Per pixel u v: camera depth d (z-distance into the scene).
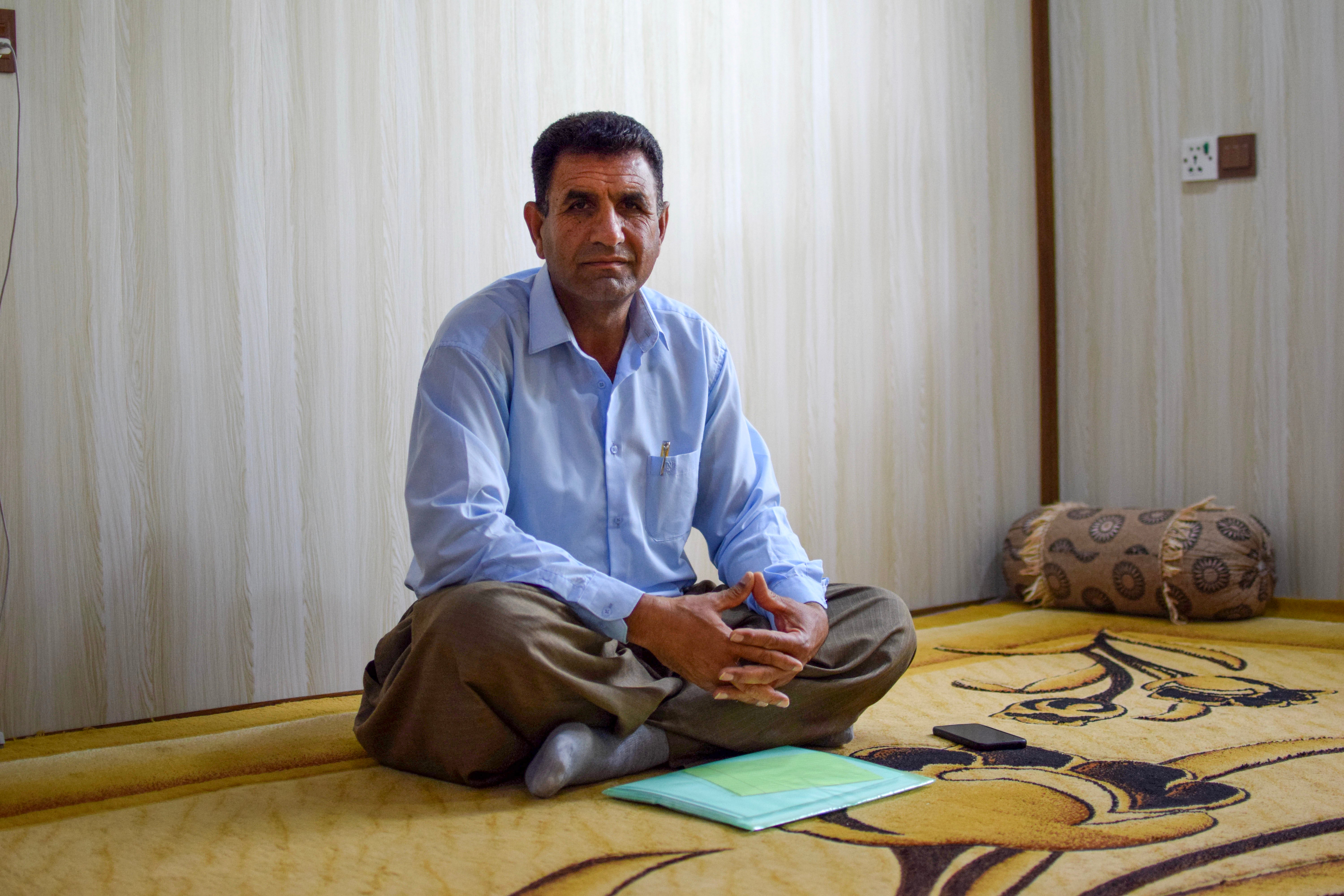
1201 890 1.13
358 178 2.43
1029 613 3.20
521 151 2.64
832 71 3.18
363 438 2.45
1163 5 3.44
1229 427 3.36
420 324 2.51
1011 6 3.61
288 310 2.35
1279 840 1.27
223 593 2.29
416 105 2.50
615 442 1.85
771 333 3.05
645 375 1.90
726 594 1.61
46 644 2.11
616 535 1.83
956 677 2.38
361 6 2.42
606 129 1.72
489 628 1.52
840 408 3.19
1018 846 1.28
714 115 2.94
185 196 2.23
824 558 3.15
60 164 2.11
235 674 2.30
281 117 2.33
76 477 2.13
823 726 1.75
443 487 1.69
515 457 1.81
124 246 2.17
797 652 1.60
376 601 2.47
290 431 2.36
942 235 3.43
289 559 2.36
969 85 3.49
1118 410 3.60
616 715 1.59
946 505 3.44
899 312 3.33
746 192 3.00
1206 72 3.37
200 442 2.26
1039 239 3.67
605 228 1.71
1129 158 3.53
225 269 2.28
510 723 1.58
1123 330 3.57
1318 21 3.15
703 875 1.21
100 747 2.01
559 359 1.85
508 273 2.63
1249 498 3.33
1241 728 1.84
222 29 2.26
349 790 1.62
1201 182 3.39
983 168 3.53
